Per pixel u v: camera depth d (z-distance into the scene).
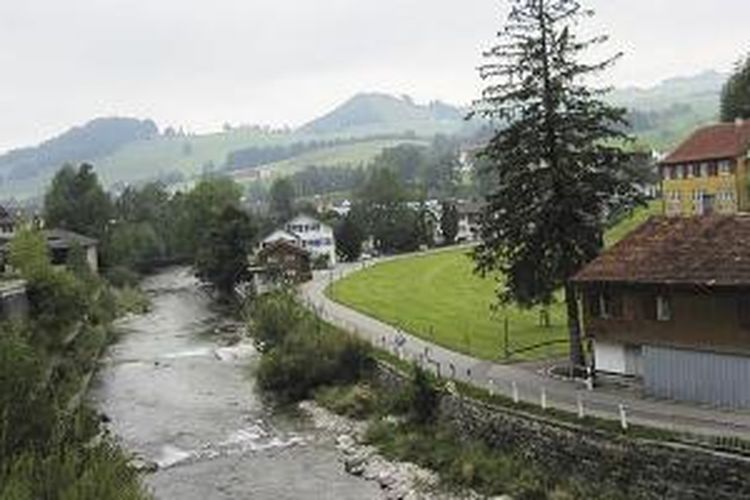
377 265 144.38
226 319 118.00
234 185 190.50
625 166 54.28
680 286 46.50
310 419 64.44
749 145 111.75
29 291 82.38
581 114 53.53
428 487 47.66
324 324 80.69
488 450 49.19
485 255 56.28
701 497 38.44
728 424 41.78
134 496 29.31
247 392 74.12
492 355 65.00
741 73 143.62
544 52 53.38
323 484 50.59
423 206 191.75
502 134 54.41
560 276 54.69
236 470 54.19
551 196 53.84
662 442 40.16
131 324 116.19
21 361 31.45
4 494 25.58
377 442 55.62
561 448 44.78
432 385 55.56
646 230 52.88
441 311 89.56
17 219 159.00
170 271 187.88
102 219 176.62
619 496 41.56
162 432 63.34
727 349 45.03
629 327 50.47
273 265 135.38
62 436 30.91
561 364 59.28
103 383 80.06
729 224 48.81
